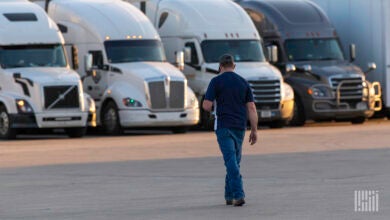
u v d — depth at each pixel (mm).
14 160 42250
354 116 67125
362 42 70625
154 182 33844
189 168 38281
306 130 61062
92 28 61719
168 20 65562
